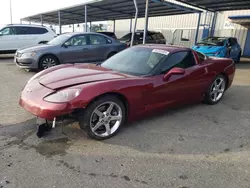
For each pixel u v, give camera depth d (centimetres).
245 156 275
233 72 507
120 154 267
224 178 231
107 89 283
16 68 859
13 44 1153
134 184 217
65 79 301
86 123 281
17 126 327
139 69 357
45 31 1243
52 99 267
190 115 406
